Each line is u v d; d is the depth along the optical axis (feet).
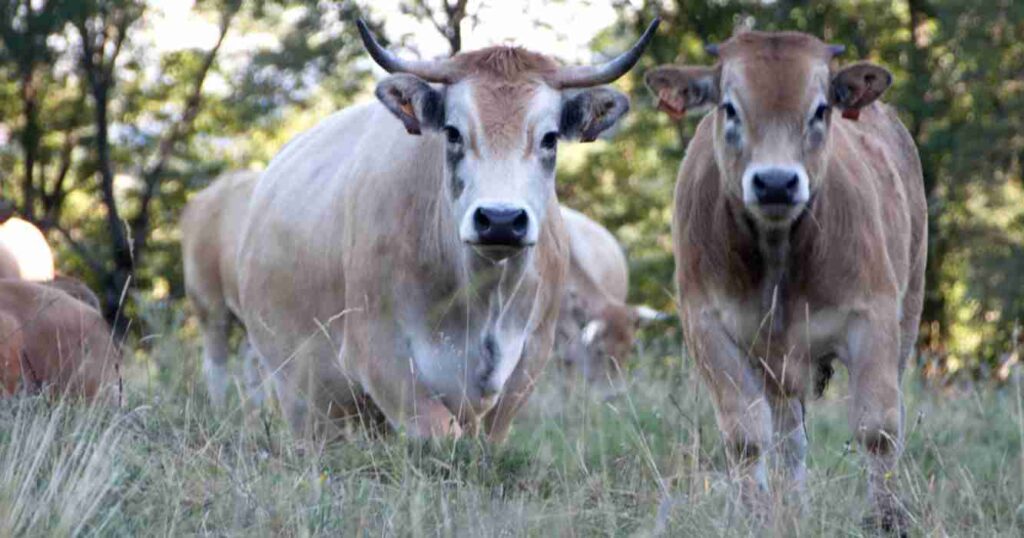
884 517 53.26
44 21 182.09
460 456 55.77
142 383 68.23
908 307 67.92
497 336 60.23
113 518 44.86
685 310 60.80
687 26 199.21
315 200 68.28
